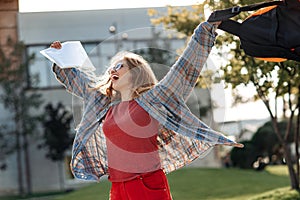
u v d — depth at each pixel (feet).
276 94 34.55
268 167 73.61
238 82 32.65
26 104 82.79
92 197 47.70
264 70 32.35
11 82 83.10
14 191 87.25
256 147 73.36
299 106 37.42
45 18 84.84
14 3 83.25
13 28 84.33
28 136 87.51
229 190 45.75
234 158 72.95
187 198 43.47
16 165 87.97
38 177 88.07
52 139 84.99
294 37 14.43
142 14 59.67
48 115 85.15
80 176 15.87
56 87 86.58
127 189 15.10
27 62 83.71
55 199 52.39
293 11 14.66
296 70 31.96
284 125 68.23
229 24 15.02
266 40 14.71
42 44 85.40
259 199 37.14
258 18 14.92
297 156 38.88
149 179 15.03
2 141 84.79
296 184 38.55
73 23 83.51
